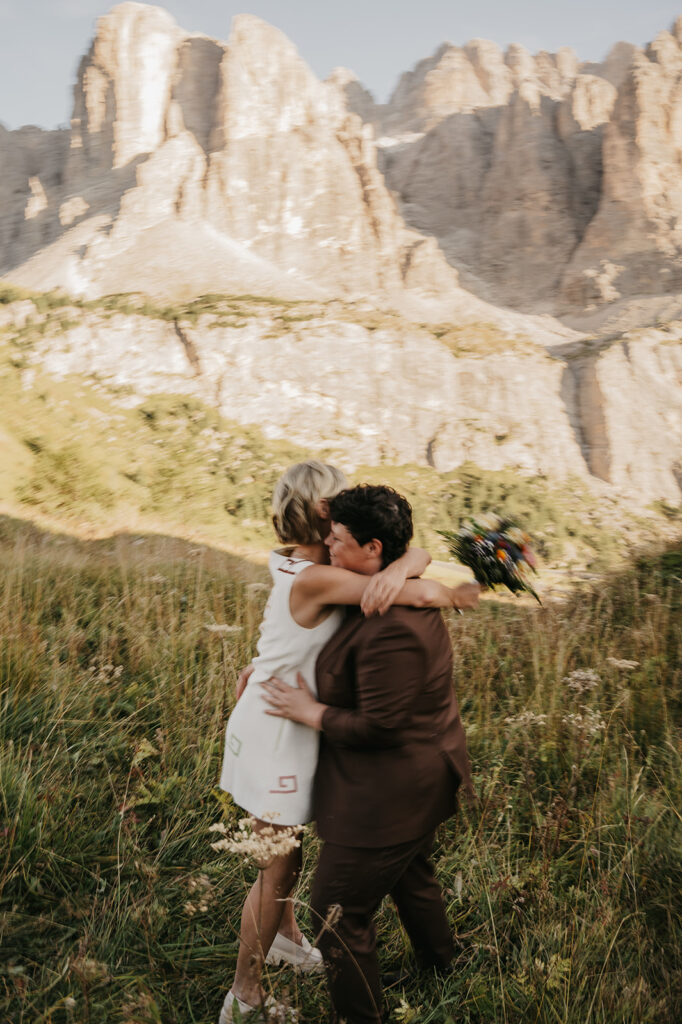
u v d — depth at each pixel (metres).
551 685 4.81
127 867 3.04
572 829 3.40
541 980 2.42
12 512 27.75
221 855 3.17
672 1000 2.43
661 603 6.52
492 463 107.62
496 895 2.84
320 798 2.37
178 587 7.79
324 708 2.30
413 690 2.20
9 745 3.59
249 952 2.42
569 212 182.00
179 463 83.50
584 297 164.38
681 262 160.62
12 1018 2.32
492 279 176.62
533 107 192.62
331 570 2.29
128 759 3.81
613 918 2.74
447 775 2.32
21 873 2.89
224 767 2.59
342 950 2.24
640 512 102.56
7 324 112.44
